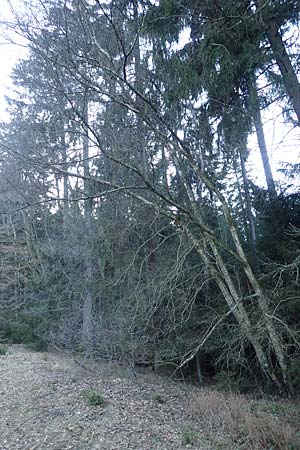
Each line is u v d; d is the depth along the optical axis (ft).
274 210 33.55
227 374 33.30
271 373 30.19
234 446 20.25
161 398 30.12
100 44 28.32
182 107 32.40
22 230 62.54
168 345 35.81
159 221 34.86
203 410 25.53
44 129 29.66
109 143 30.30
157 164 34.83
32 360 46.34
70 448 19.97
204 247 31.86
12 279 64.59
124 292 37.35
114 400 28.27
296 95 26.37
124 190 29.01
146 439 21.34
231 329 31.86
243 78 29.68
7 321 66.18
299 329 29.07
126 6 29.37
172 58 30.35
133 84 30.83
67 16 26.48
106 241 39.60
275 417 23.38
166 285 32.91
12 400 28.07
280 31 27.45
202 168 32.37
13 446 20.27
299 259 25.98
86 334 39.83
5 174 32.32
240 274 34.83
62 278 49.70
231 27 25.36
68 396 28.91
